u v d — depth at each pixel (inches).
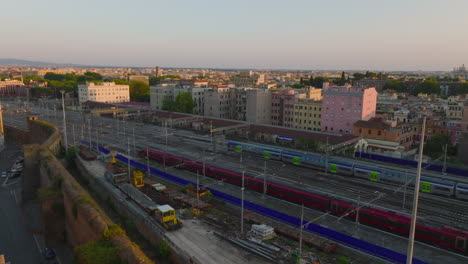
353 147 3555.6
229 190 2608.3
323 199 2187.5
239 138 4530.0
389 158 3383.4
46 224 2315.5
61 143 4138.8
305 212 2193.7
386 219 1926.7
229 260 1619.1
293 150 3759.8
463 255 1679.4
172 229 1903.3
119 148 3978.8
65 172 2706.7
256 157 3543.3
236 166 3176.7
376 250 1628.9
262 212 2118.6
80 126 5477.4
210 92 5757.9
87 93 7352.4
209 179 2871.6
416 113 4712.1
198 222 2032.5
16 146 5152.6
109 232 1694.1
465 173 2950.3
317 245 1710.1
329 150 3521.2
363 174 2824.8
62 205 2375.7
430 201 2346.2
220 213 2166.6
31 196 3006.9
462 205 2274.9
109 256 1523.1
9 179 3476.9
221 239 1817.2
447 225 1889.8
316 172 3026.6
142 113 5890.8
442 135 3710.6
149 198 2287.2
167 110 6230.3
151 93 6875.0
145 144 4173.2
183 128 5290.4
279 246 1731.1
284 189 2390.5
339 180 2792.8
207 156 3550.7
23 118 6412.4
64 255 2105.1
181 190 2564.0
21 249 2169.0
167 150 3816.4
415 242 1819.6
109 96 7657.5
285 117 4980.3
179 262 1624.0
